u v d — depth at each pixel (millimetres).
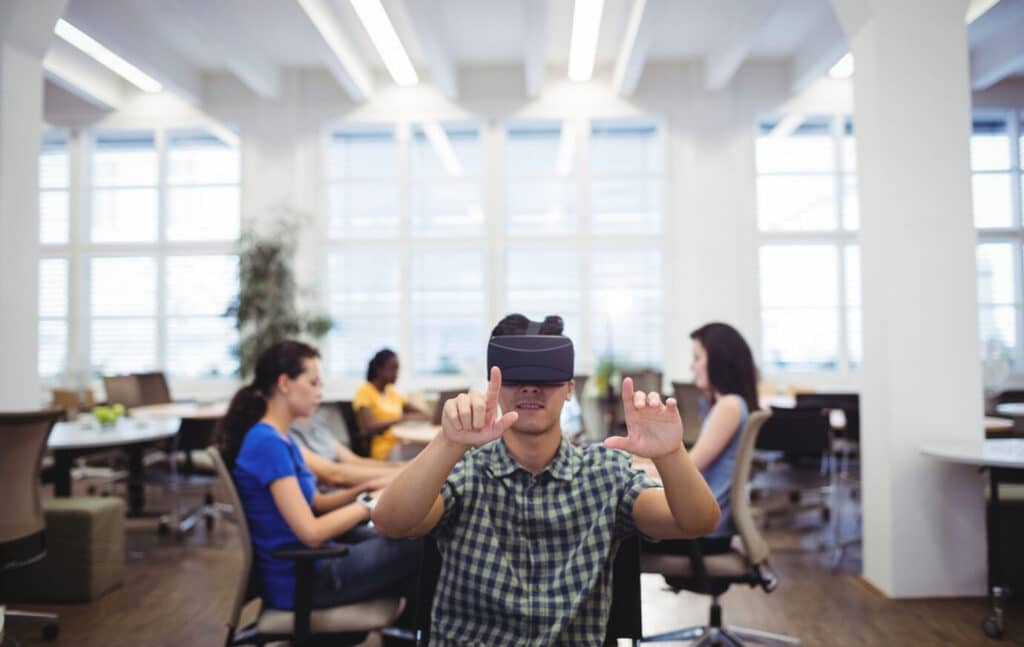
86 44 6301
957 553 3381
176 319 7957
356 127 7914
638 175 7715
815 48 6797
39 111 3797
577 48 6328
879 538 3506
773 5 5578
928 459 3379
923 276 3424
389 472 2672
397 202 7863
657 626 3111
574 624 1256
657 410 1115
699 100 7508
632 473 1319
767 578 2400
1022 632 2953
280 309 7051
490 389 1086
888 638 2912
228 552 4305
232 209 7973
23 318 3695
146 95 7855
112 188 8023
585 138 7648
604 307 7691
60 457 4266
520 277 7758
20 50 3674
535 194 7809
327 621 1919
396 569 2031
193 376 7941
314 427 2967
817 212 7672
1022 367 7676
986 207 7859
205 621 3174
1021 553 3340
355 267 7848
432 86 7684
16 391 3646
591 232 7703
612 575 1378
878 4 3469
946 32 3473
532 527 1271
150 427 4414
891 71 3473
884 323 3449
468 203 7848
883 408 3459
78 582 3410
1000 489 3471
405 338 7758
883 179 3451
